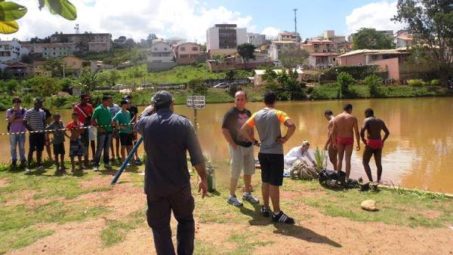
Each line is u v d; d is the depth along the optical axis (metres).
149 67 98.06
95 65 104.75
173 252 4.44
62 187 9.20
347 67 68.12
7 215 7.38
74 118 11.00
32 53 134.75
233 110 7.55
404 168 14.06
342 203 7.77
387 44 100.00
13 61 103.25
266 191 6.91
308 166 9.81
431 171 13.59
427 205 7.63
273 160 6.57
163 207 4.47
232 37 124.94
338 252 5.55
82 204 7.89
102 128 11.16
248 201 7.82
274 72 63.78
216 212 7.21
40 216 7.28
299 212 7.22
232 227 6.50
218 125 29.91
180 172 4.43
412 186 11.78
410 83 62.09
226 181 9.53
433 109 37.84
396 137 21.64
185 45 103.12
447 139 20.59
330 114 11.23
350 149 10.18
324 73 68.25
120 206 7.67
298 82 60.62
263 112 6.61
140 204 7.72
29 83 69.38
